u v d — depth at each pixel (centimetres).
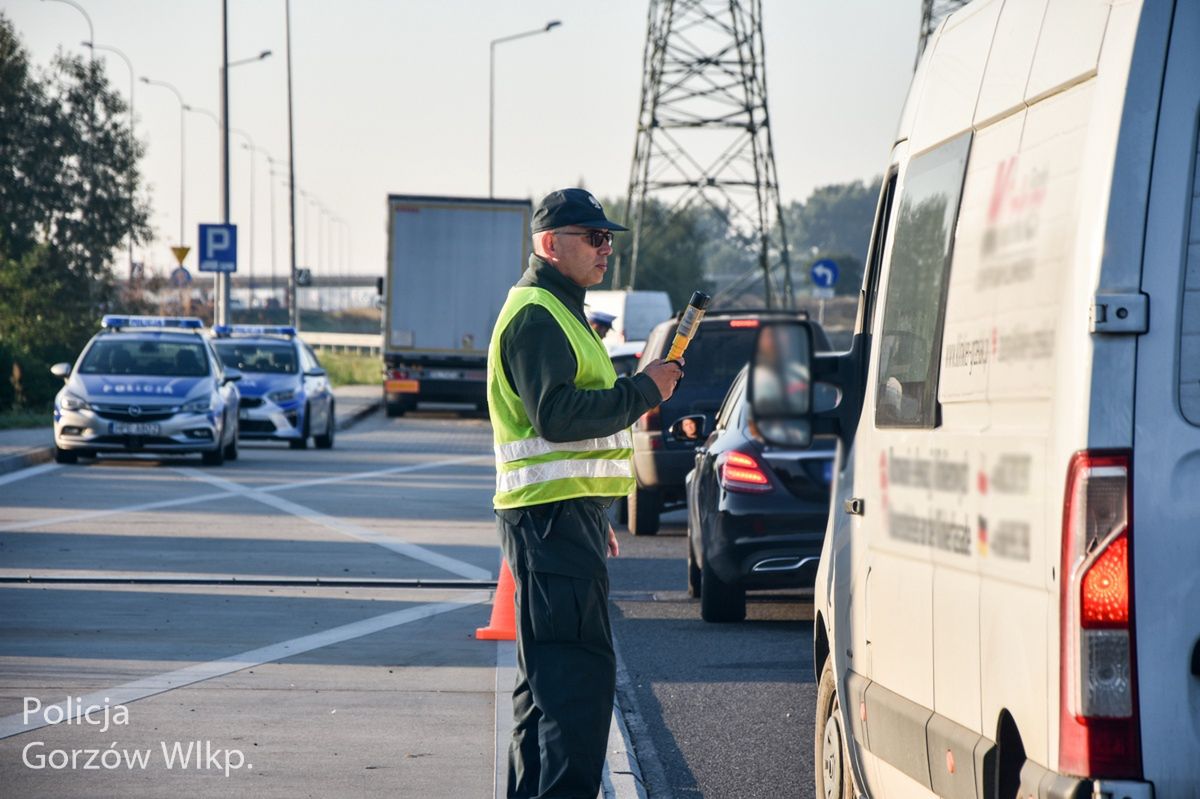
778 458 1560
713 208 8212
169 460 3538
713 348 2350
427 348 5603
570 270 820
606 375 822
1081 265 525
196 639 1391
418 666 1293
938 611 643
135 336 3472
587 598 806
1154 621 511
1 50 6562
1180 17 520
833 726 845
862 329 792
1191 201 516
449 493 2883
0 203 6562
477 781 946
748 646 1497
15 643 1354
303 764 981
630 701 1261
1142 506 512
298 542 2102
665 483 2372
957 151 662
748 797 987
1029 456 554
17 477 2992
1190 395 514
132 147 6806
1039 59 589
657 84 8069
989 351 597
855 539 764
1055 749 527
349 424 5362
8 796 905
